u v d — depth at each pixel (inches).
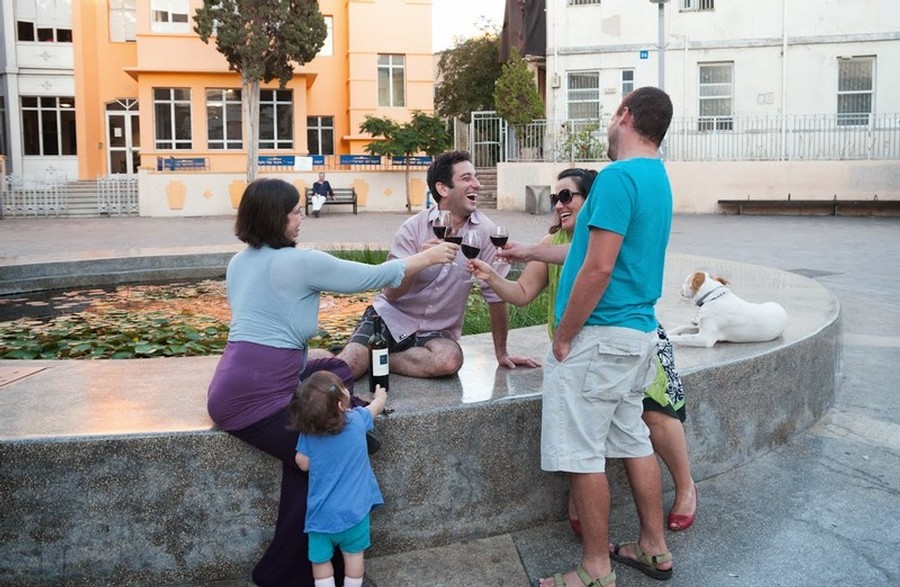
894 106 1010.7
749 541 146.6
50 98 1355.8
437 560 139.9
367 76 1263.5
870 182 973.2
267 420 127.3
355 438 124.7
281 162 1163.9
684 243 657.6
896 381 248.8
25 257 418.9
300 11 1109.1
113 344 266.2
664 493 166.7
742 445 179.9
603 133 1090.7
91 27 1314.0
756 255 571.5
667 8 1066.7
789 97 1042.7
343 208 1167.6
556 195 153.3
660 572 134.1
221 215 1123.9
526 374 166.6
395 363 165.2
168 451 130.9
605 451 134.4
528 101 1074.1
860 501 162.4
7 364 178.7
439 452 142.5
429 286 166.2
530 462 150.2
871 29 1007.0
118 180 1127.0
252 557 134.6
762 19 1040.2
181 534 132.8
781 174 999.0
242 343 130.4
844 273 481.1
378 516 140.5
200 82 1199.6
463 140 1163.9
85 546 130.7
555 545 144.9
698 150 1050.7
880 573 135.2
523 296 156.5
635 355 124.6
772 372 185.5
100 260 412.2
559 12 1104.8
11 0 1326.3
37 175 1354.6
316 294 134.3
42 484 128.7
